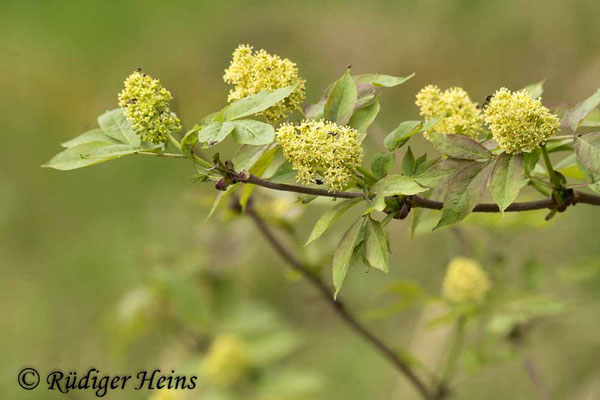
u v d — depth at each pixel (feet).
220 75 37.73
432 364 20.59
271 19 38.22
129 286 27.99
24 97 39.06
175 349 23.22
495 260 16.15
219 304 20.49
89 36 40.88
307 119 9.47
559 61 32.14
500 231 16.10
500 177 9.06
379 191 8.96
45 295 29.43
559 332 22.41
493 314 14.97
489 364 15.19
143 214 30.89
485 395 22.91
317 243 16.98
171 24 40.19
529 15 33.32
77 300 28.84
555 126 9.11
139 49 39.60
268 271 27.22
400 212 9.55
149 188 32.17
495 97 9.17
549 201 9.95
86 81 39.19
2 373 26.09
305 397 19.40
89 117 38.04
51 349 27.22
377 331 26.12
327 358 25.75
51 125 37.86
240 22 38.75
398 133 9.61
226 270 20.53
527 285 15.72
